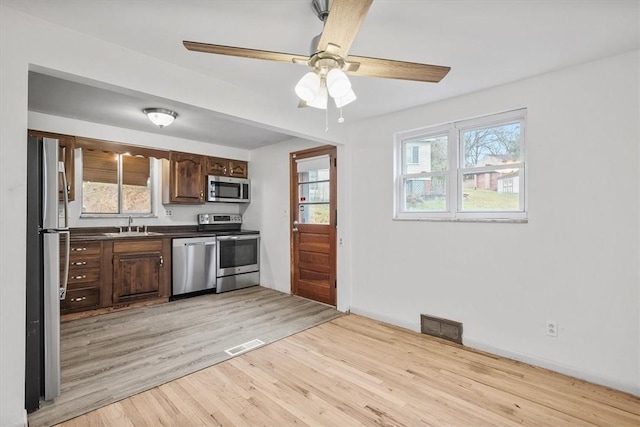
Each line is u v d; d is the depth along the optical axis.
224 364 2.46
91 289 3.52
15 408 1.64
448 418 1.84
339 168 3.73
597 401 1.99
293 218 4.50
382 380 2.24
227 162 5.06
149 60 2.09
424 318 3.08
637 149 2.04
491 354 2.65
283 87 2.61
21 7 1.59
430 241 3.04
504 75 2.41
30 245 1.91
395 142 3.32
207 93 2.39
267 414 1.87
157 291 4.01
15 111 1.62
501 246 2.61
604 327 2.16
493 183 2.73
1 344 1.60
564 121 2.30
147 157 4.37
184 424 1.78
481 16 1.68
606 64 2.14
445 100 2.91
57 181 2.03
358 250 3.64
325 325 3.32
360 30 1.80
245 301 4.16
